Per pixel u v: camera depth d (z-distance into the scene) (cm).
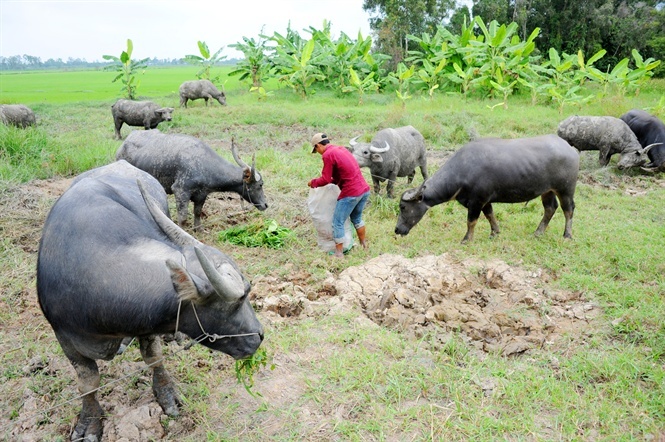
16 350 470
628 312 520
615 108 1589
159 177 719
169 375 413
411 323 512
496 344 484
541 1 3203
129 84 2275
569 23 3234
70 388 424
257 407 402
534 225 796
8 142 1001
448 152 1241
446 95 2034
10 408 406
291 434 374
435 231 777
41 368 452
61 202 362
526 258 665
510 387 414
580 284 589
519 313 532
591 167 1165
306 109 1806
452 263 656
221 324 321
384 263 637
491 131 1416
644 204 890
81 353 348
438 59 2050
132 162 724
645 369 436
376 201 885
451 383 421
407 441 368
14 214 766
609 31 3225
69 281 325
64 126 1623
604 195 955
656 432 372
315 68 2234
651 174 1106
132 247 331
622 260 642
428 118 1505
